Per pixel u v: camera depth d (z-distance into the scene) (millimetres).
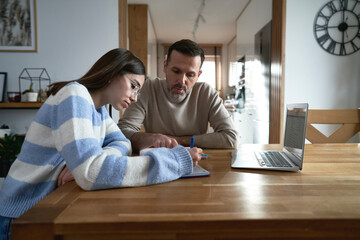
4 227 709
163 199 541
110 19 2693
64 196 558
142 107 1503
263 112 3295
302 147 784
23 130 2734
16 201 717
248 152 1058
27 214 457
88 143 620
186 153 712
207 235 443
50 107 713
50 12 2670
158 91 1532
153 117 1541
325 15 2639
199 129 1562
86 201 527
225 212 470
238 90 5230
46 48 2689
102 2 2684
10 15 2646
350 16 2646
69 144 605
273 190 605
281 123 2689
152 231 432
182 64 1301
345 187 632
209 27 5914
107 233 435
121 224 430
